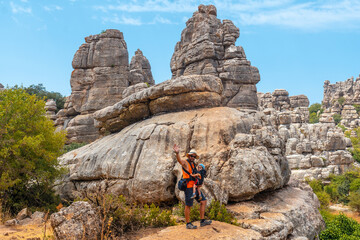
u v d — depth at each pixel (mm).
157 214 10469
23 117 16578
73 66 39156
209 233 8117
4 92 16922
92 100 37531
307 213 13523
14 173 15156
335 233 14508
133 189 14109
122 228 9500
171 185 13672
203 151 13766
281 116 55812
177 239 7688
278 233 10266
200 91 16750
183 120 15734
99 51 38625
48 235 9383
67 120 38812
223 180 12484
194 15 43781
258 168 12648
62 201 17750
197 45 39719
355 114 127875
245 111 16547
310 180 43875
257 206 12109
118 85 38062
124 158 15484
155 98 18031
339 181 43031
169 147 14609
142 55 53938
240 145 13367
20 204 15125
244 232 8547
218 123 14641
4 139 15305
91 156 17828
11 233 9828
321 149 49031
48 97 54844
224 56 40031
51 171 17062
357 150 60812
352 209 34781
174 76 45719
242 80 38812
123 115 20078
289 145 50438
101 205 9805
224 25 41250
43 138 16328
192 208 10797
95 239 8539
